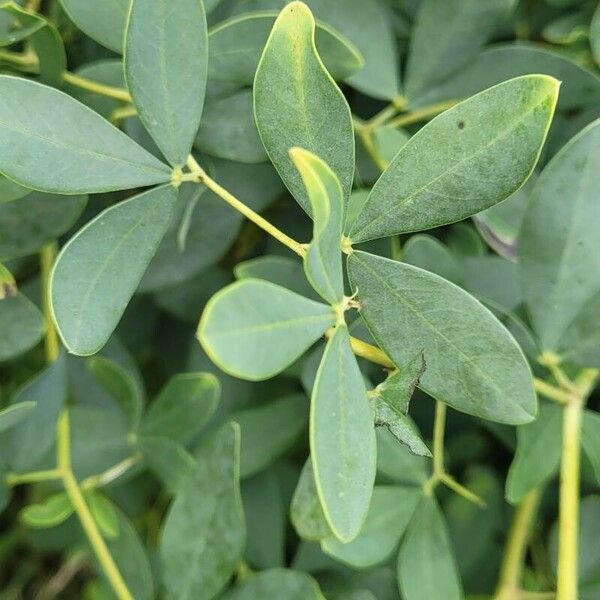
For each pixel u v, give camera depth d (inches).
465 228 15.5
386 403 11.1
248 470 15.2
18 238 13.8
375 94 15.0
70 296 11.0
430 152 11.0
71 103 11.3
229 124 14.1
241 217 15.0
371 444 10.4
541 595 15.3
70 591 21.5
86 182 11.3
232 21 12.9
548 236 12.8
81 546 17.5
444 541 14.1
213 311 9.5
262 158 14.1
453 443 16.5
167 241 14.9
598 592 14.6
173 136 11.6
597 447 14.0
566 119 15.1
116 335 16.9
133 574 15.3
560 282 13.0
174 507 13.7
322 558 15.4
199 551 13.6
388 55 14.9
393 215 11.2
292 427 15.4
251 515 15.7
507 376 11.2
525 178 10.9
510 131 10.8
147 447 15.2
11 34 13.1
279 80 10.9
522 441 13.7
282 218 16.0
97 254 11.2
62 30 15.2
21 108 11.1
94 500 15.4
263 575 13.8
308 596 13.6
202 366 16.0
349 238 11.3
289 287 14.5
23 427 14.8
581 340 13.1
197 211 14.8
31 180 11.1
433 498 14.3
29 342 14.0
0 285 13.0
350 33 14.8
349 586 15.3
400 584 13.8
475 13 14.6
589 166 12.5
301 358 15.2
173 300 16.1
